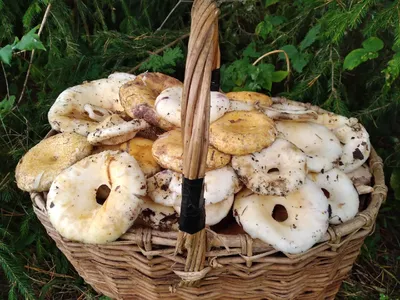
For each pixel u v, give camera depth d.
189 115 0.39
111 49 0.82
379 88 0.84
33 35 0.65
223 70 0.83
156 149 0.50
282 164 0.51
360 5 0.62
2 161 0.80
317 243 0.48
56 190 0.49
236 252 0.45
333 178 0.54
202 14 0.39
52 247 0.80
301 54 0.77
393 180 0.81
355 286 0.76
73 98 0.63
